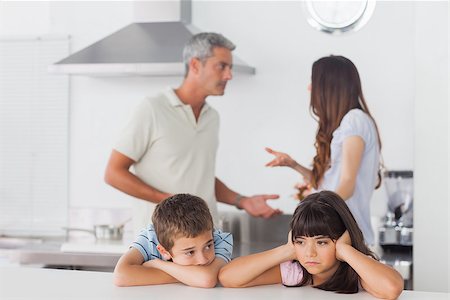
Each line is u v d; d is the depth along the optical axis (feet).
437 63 8.11
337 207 5.10
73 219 13.42
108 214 13.23
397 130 11.99
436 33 8.11
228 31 12.66
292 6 12.40
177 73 11.53
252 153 12.60
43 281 5.32
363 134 9.12
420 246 8.27
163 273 5.41
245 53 12.60
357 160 9.03
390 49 12.00
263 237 12.19
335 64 9.38
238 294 4.93
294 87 12.43
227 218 12.41
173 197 5.75
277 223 12.12
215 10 12.70
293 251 5.17
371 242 9.48
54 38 13.53
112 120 13.24
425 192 8.22
